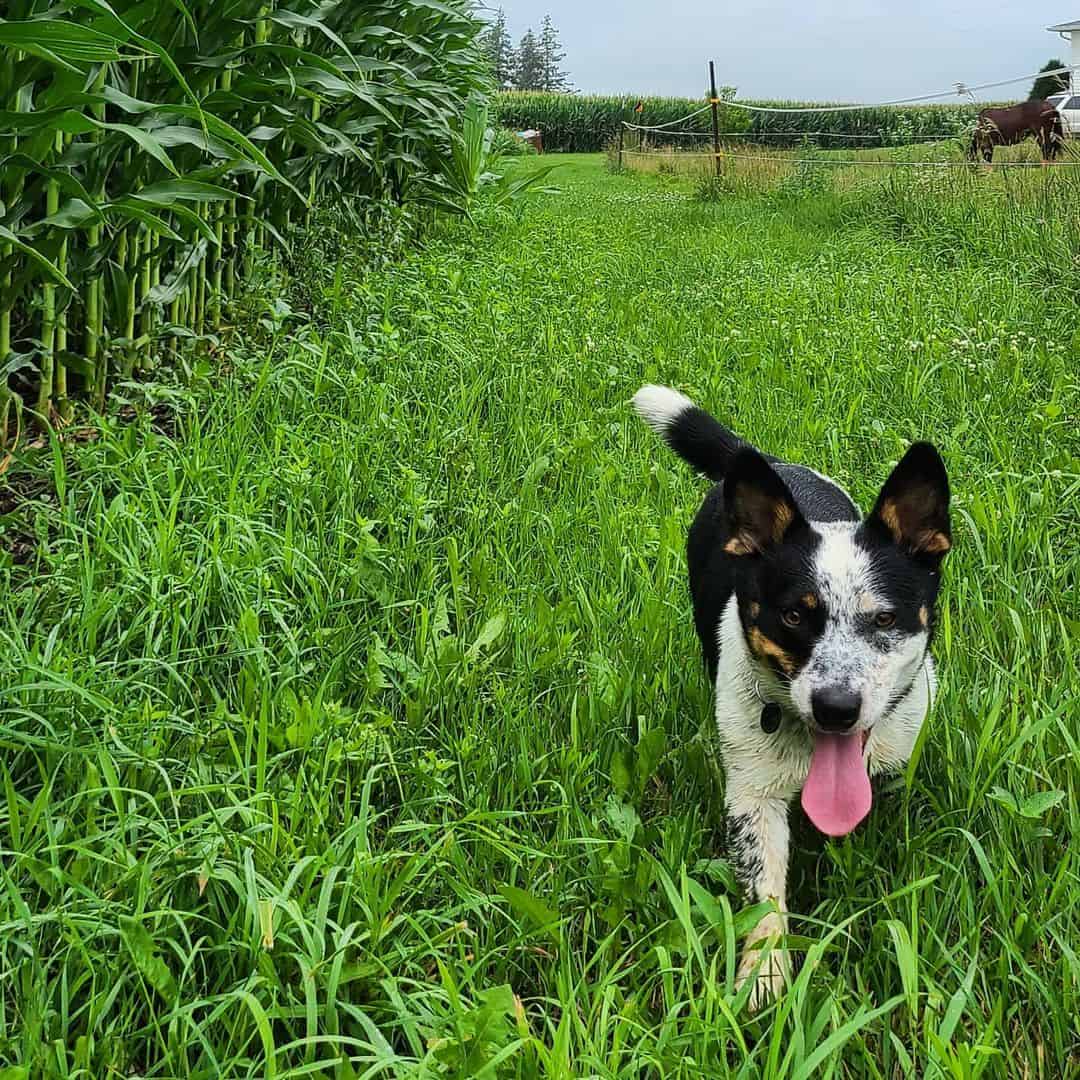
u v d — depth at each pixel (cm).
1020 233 431
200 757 133
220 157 211
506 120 2150
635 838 132
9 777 126
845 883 129
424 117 385
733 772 133
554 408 243
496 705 149
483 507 187
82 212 188
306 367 221
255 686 144
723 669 138
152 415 201
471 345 273
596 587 175
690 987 113
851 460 214
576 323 316
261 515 178
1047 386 254
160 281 242
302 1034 115
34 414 204
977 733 142
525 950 122
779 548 134
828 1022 116
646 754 138
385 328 251
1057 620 166
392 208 385
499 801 138
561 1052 105
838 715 125
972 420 228
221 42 218
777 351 294
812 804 128
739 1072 107
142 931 111
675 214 684
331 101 306
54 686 131
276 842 124
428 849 130
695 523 166
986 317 321
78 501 179
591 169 1390
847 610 129
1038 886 125
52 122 171
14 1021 110
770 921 125
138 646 152
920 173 595
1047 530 184
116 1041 108
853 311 339
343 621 159
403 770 138
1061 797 127
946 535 134
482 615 166
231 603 157
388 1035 115
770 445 222
